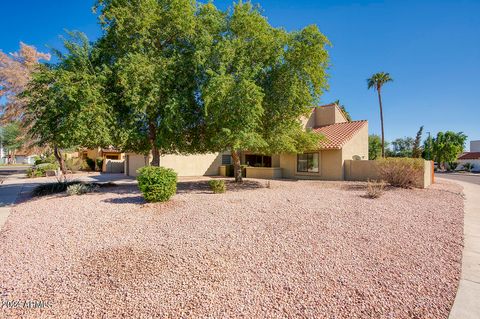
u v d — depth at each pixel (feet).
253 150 55.93
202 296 12.64
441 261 16.62
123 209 29.48
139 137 42.37
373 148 153.07
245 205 30.89
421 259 16.80
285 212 27.53
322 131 79.25
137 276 14.58
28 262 16.63
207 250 17.88
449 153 148.97
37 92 39.29
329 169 68.64
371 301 12.25
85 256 17.29
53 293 13.15
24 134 100.17
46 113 37.91
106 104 39.14
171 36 45.27
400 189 47.44
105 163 106.32
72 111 35.83
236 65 42.60
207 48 41.29
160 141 42.96
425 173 51.37
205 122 45.68
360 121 79.20
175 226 23.16
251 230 21.83
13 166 178.60
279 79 46.70
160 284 13.73
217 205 30.81
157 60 41.42
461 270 15.52
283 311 11.53
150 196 31.91
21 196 44.62
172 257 16.88
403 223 24.66
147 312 11.53
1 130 155.33
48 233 22.15
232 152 57.57
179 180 68.39
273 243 19.06
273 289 13.19
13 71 95.40
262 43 44.19
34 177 84.48
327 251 17.75
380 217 26.35
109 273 14.96
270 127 48.62
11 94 95.91
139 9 41.50
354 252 17.65
